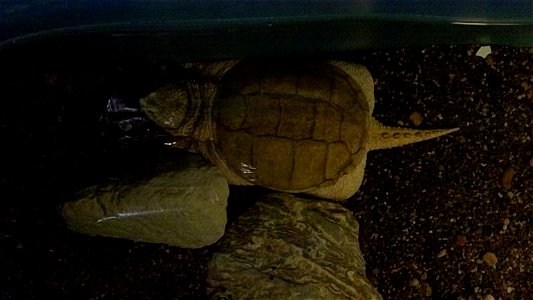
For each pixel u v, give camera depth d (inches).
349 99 42.3
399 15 44.4
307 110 40.9
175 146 44.2
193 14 42.5
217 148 42.4
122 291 45.8
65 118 44.1
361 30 44.8
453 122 47.8
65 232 44.9
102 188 41.8
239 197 46.5
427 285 49.3
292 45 44.8
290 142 40.9
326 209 46.1
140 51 43.8
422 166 48.0
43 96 43.8
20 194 44.4
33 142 44.1
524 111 48.3
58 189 44.6
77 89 43.8
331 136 41.3
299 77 41.6
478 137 48.2
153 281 45.9
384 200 48.0
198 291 46.3
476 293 49.9
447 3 44.6
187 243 43.9
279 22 43.5
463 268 49.7
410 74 46.9
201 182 41.3
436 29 45.6
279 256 44.7
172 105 41.8
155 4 41.8
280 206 45.4
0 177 44.1
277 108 40.8
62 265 45.2
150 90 43.8
